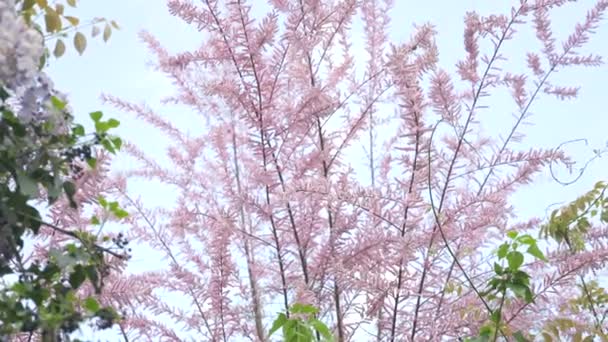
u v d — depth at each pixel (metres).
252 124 4.11
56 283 2.45
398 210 4.03
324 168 4.31
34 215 2.43
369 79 4.36
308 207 4.13
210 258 4.13
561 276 3.85
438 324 3.97
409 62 3.96
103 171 3.24
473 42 4.11
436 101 3.97
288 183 4.07
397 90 4.14
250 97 4.08
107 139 2.55
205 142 4.75
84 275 2.48
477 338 3.44
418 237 3.97
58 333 2.34
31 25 2.87
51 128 2.44
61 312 2.35
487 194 4.00
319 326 3.20
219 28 3.99
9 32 2.40
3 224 2.37
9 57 2.39
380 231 3.95
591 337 3.89
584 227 4.43
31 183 2.38
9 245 2.37
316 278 4.07
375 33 4.62
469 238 4.14
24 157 2.41
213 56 4.06
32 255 3.33
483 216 4.02
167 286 4.13
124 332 3.98
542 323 4.14
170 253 4.25
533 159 4.04
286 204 4.01
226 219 4.14
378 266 4.02
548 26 4.22
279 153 4.16
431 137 3.70
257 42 4.00
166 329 4.04
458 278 4.12
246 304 4.14
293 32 4.12
